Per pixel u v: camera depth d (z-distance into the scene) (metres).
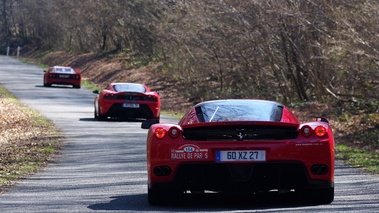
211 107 19.84
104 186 23.69
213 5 66.50
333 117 54.06
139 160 30.97
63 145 37.16
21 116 55.84
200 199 20.25
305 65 60.09
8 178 26.00
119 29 128.25
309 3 55.16
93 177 26.03
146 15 105.31
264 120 18.72
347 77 56.22
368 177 25.55
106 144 37.25
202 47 75.25
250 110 19.45
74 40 169.12
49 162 30.81
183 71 87.75
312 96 65.25
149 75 106.00
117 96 51.91
